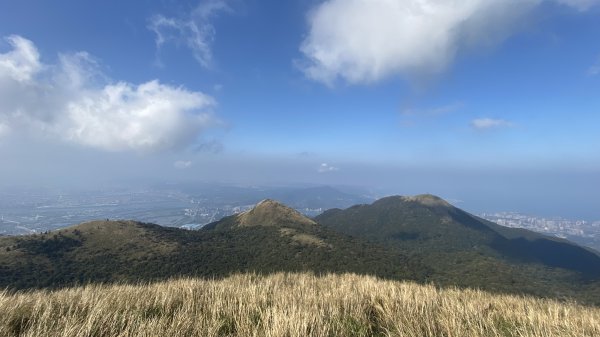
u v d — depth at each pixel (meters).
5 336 4.61
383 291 8.53
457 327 5.68
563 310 8.38
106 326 4.99
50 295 7.27
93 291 7.75
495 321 6.74
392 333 5.65
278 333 4.84
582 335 5.76
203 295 7.53
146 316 5.88
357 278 13.19
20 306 5.78
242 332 5.19
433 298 8.24
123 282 10.38
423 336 5.52
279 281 11.03
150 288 8.70
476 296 10.42
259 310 6.18
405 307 6.97
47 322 5.10
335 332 5.41
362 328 5.81
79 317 5.41
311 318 5.52
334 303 7.02
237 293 7.66
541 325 6.27
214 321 5.44
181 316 5.45
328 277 12.96
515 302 9.58
